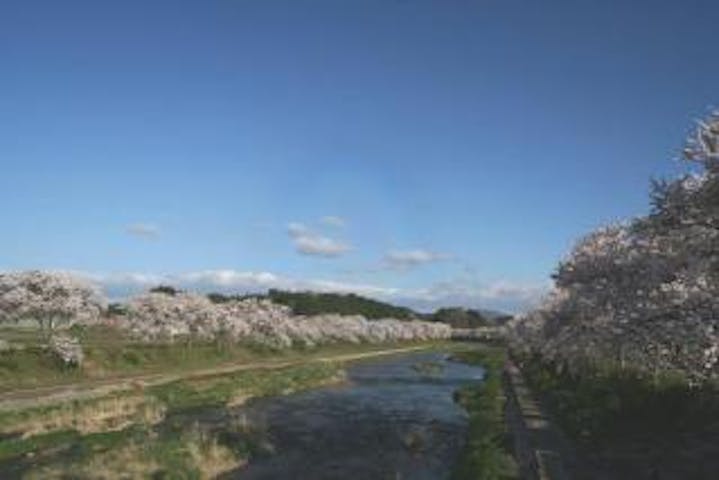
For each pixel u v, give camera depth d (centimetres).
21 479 3897
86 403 6112
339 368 11988
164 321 12188
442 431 6044
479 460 4147
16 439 4859
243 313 14512
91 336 13150
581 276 4384
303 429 5975
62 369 8288
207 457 4553
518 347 12638
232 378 8950
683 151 2881
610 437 4359
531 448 4338
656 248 3497
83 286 9138
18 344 9662
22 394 6719
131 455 4306
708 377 3472
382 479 4422
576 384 6281
